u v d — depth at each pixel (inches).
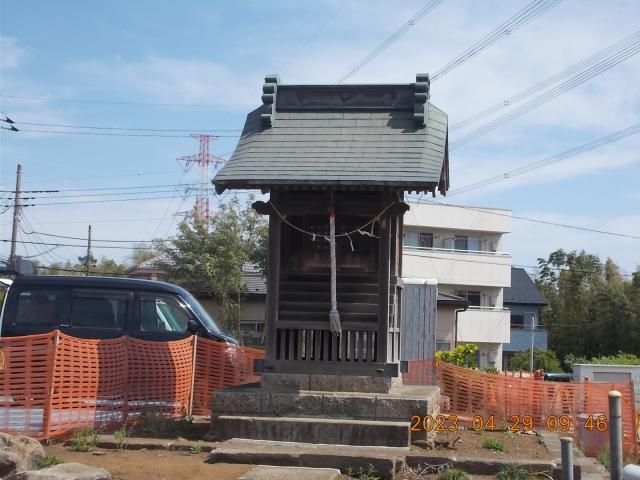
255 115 450.0
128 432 408.5
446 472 326.3
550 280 2790.4
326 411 395.5
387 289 414.6
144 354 460.8
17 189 1572.3
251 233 1572.3
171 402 486.6
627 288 2197.3
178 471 312.0
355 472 323.9
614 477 302.4
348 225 433.7
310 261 434.0
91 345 406.0
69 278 563.8
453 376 569.0
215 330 574.9
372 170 399.2
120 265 2358.5
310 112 442.9
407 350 768.9
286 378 414.0
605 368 768.3
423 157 408.2
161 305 566.6
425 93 432.1
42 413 370.3
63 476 269.7
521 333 2156.7
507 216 1888.5
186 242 1528.1
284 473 303.4
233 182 398.6
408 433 373.4
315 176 395.9
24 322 550.6
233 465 327.6
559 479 340.2
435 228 1839.3
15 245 1565.0
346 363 412.8
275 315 419.5
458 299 1456.7
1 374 371.9
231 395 401.7
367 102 442.0
